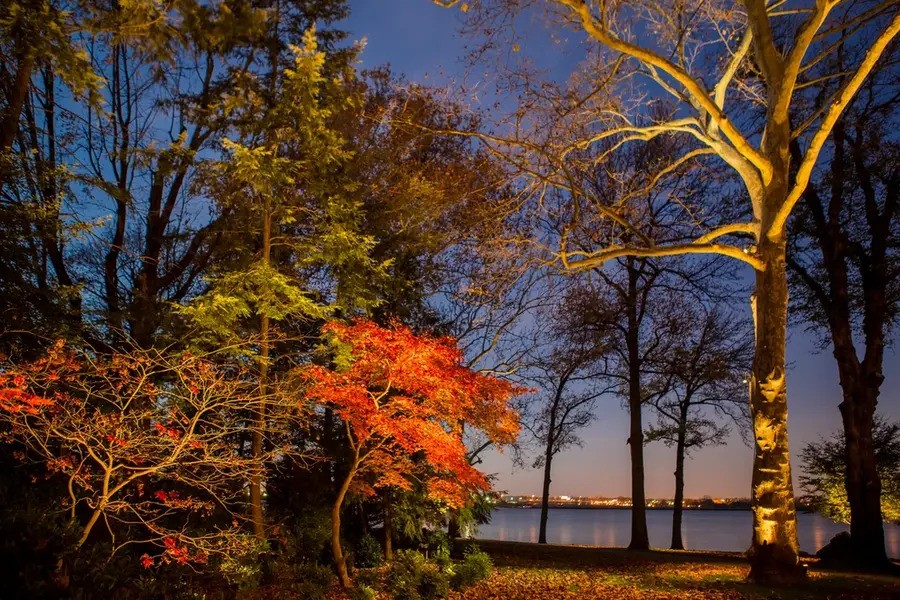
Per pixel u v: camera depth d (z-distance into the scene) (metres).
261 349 12.27
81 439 8.27
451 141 18.75
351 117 16.62
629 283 25.17
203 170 13.34
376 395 11.84
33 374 8.17
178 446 8.76
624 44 11.08
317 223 14.12
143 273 14.13
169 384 10.25
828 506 25.89
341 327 11.76
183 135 13.48
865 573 15.28
